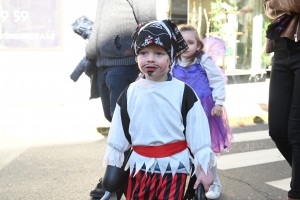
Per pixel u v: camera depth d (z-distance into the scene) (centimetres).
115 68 368
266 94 1017
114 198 381
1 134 655
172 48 233
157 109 229
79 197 394
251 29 1195
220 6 1154
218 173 469
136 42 233
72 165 497
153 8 364
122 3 363
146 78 238
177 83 235
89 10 962
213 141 377
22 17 948
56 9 955
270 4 321
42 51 962
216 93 361
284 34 311
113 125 241
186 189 237
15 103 844
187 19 1115
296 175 319
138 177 233
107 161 239
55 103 852
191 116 230
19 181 438
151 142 229
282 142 343
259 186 427
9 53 953
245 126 742
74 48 968
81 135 666
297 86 314
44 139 639
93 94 412
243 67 1199
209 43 405
